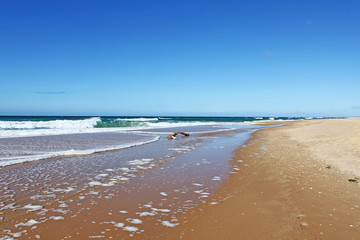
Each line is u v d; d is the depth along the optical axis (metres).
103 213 5.15
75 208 5.41
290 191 6.14
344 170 7.91
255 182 7.36
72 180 7.71
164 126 41.50
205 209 5.39
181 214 5.12
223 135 24.91
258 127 40.81
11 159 10.95
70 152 12.95
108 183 7.42
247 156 12.08
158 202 5.84
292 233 4.06
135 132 27.77
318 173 7.75
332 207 5.04
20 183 7.29
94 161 10.82
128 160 11.10
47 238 4.07
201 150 14.21
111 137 21.64
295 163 9.45
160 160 11.12
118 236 4.16
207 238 4.06
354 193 5.83
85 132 26.77
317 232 4.04
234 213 5.09
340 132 18.16
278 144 15.48
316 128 24.70
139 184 7.34
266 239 3.94
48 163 10.30
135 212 5.23
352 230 4.07
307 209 4.98
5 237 4.08
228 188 6.94
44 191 6.57
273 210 5.07
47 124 38.75
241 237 4.04
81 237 4.12
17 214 5.04
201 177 8.16
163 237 4.13
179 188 6.97
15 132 23.91
